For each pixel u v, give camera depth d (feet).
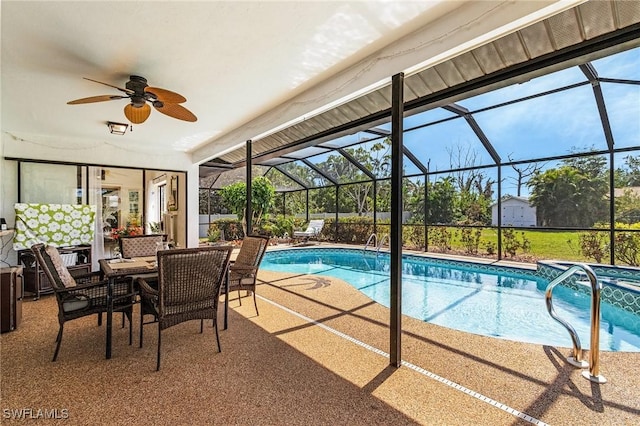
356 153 35.78
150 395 7.11
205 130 18.02
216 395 7.13
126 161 21.30
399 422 6.22
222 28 8.02
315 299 14.99
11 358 8.91
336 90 10.83
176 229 25.76
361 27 8.14
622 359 8.84
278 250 31.32
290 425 6.14
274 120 14.23
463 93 10.28
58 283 9.09
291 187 43.34
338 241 36.88
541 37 7.47
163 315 8.57
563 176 21.27
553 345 10.07
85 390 7.30
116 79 10.94
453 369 8.32
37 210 17.39
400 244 8.64
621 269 17.58
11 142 17.48
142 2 6.92
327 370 8.26
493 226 25.04
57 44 8.65
